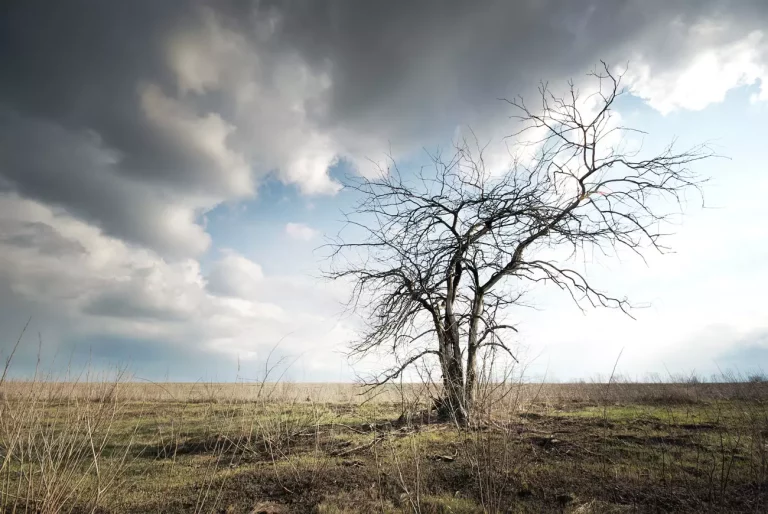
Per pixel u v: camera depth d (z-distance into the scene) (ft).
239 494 23.57
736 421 33.83
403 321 39.60
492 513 19.80
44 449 20.99
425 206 42.93
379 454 29.48
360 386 38.96
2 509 19.43
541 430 33.78
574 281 39.96
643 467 25.34
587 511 19.71
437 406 36.52
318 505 21.18
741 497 20.83
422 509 20.45
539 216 39.52
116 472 24.31
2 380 19.29
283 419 40.19
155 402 56.49
